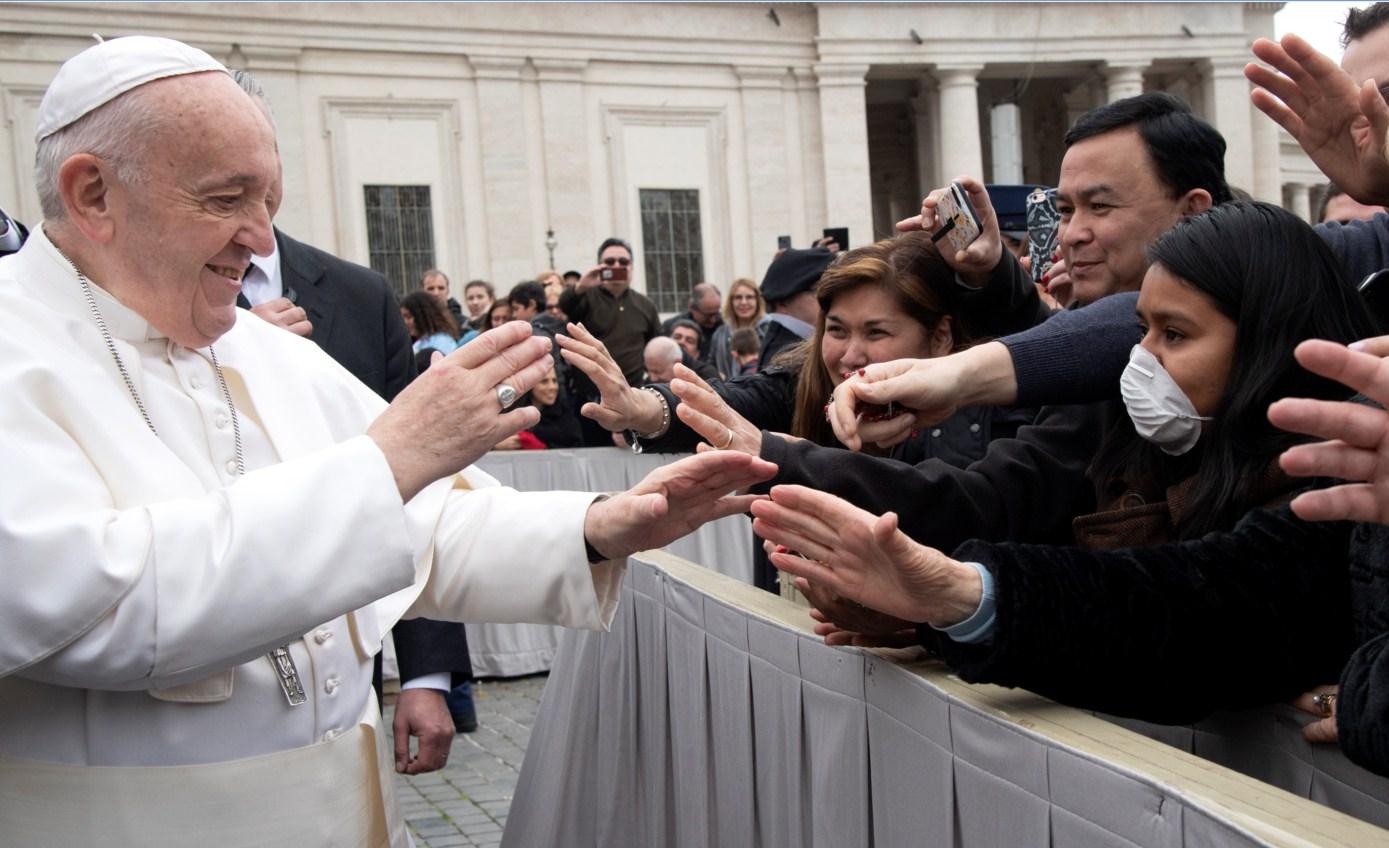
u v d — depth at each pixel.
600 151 27.41
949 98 29.92
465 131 26.17
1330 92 2.25
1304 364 1.20
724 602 2.62
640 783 3.20
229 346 2.11
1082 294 2.80
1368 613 1.64
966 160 29.88
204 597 1.67
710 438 2.18
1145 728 2.21
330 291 3.55
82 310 1.88
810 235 29.03
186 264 1.84
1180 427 1.98
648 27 27.59
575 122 26.94
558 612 2.13
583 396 9.36
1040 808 1.58
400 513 1.76
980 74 31.25
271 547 1.70
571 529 2.10
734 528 6.89
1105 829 1.46
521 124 26.52
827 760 2.19
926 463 2.33
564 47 26.83
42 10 22.38
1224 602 1.75
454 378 1.80
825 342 2.90
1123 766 1.44
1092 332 2.21
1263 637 1.76
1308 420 1.22
